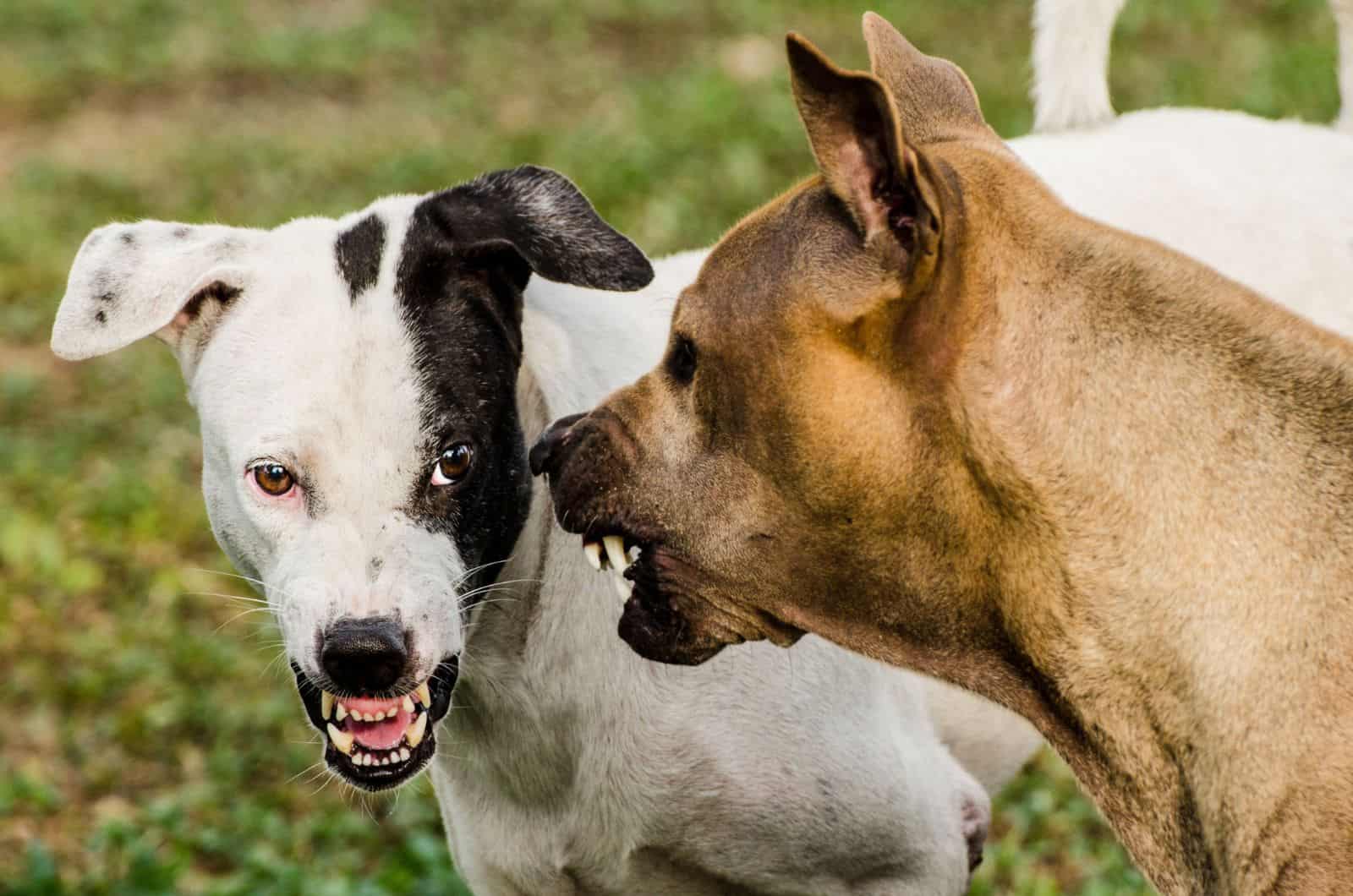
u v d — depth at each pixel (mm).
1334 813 3572
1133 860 3973
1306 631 3641
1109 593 3785
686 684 4609
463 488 4352
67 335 4473
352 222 4574
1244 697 3678
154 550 10031
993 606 3941
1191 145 5773
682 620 4176
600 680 4613
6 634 9117
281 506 4324
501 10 21750
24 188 16500
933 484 3857
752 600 4098
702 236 13117
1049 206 3893
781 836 4680
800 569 4023
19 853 7254
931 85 4352
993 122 14391
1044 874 6723
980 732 5219
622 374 4859
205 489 4570
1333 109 14117
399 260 4410
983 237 3814
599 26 20562
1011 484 3789
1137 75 15742
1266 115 13992
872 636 4066
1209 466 3727
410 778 4324
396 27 21172
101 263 4609
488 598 4598
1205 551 3715
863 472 3869
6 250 14914
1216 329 3773
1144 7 17781
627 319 4988
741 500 4008
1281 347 3760
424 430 4289
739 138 15469
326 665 4164
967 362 3781
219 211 15461
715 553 4062
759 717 4625
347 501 4270
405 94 18938
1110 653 3818
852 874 4801
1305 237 5613
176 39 21312
